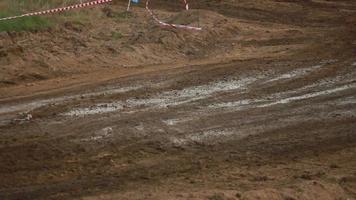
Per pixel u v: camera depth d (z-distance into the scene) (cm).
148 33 3288
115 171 1366
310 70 2467
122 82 2266
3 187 1257
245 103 1969
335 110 1894
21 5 3559
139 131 1664
